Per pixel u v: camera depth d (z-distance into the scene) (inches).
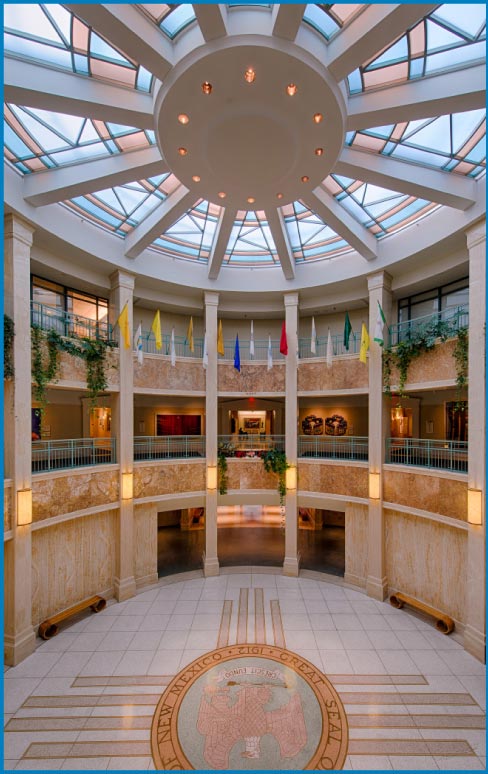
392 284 581.6
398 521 525.7
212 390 635.5
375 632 443.5
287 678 364.8
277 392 653.3
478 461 409.7
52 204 454.9
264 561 667.4
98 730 307.7
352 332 695.7
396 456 572.4
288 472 621.0
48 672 375.2
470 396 422.9
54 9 243.9
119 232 545.0
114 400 558.9
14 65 268.8
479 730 308.0
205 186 354.9
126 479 544.1
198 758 283.3
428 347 486.6
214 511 620.4
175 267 615.8
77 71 287.7
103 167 382.6
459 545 446.9
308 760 281.4
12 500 400.5
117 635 438.9
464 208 420.5
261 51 234.1
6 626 395.9
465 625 434.0
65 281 556.7
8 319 400.5
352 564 578.6
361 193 449.1
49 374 451.2
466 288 528.7
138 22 233.5
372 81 296.5
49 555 458.6
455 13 244.2
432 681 361.7
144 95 307.9
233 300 687.7
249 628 452.4
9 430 402.0
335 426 780.0
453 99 283.0
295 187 355.3
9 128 341.7
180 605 510.3
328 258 612.1
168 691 349.1
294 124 278.7
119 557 532.7
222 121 275.4
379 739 298.7
